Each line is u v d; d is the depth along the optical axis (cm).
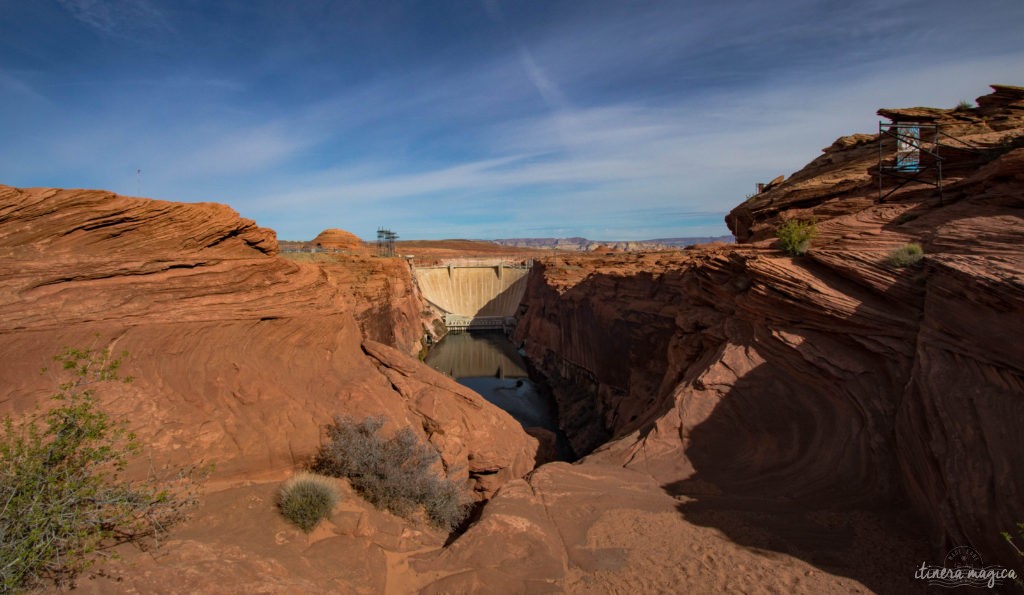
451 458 1647
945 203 1905
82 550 694
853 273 1655
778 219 2862
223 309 1334
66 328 1036
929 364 1202
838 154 3225
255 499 1095
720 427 1692
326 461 1320
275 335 1488
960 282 1200
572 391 4641
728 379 1784
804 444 1498
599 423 3738
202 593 720
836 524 1136
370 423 1423
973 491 897
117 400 1062
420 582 1020
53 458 737
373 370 1847
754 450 1578
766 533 1132
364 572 968
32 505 664
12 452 719
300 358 1569
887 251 1689
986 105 2509
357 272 5059
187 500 961
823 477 1353
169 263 1230
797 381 1656
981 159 1994
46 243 1067
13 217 1019
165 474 1040
